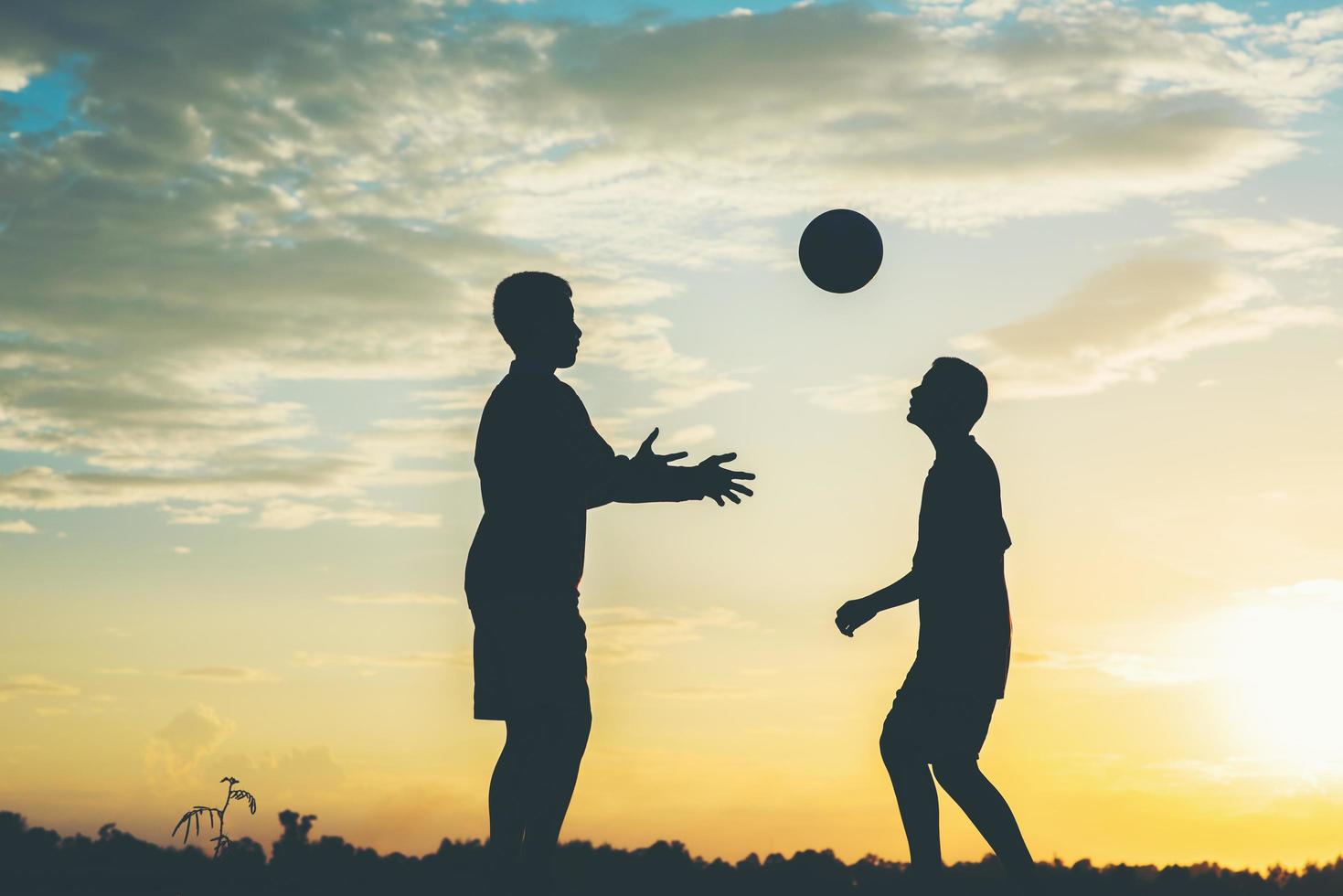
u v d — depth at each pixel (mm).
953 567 5191
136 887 5184
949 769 5109
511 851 4223
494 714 4344
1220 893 5750
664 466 4570
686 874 6188
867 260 6613
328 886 5340
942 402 5387
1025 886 5016
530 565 4359
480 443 4582
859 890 6027
